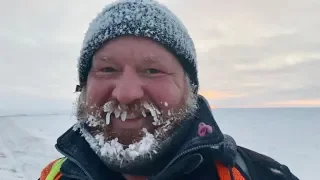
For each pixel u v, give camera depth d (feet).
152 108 0.88
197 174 0.90
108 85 0.91
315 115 53.11
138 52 0.90
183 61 0.97
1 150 10.30
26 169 7.75
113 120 0.90
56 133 16.33
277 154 11.56
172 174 0.86
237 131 19.85
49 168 1.13
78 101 1.02
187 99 0.95
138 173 0.90
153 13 0.94
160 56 0.91
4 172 7.23
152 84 0.90
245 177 0.90
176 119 0.91
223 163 0.91
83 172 0.96
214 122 0.94
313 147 13.42
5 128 17.33
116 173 0.95
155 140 0.87
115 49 0.91
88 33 0.99
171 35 0.94
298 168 9.14
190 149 0.87
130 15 0.92
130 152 0.85
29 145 11.75
